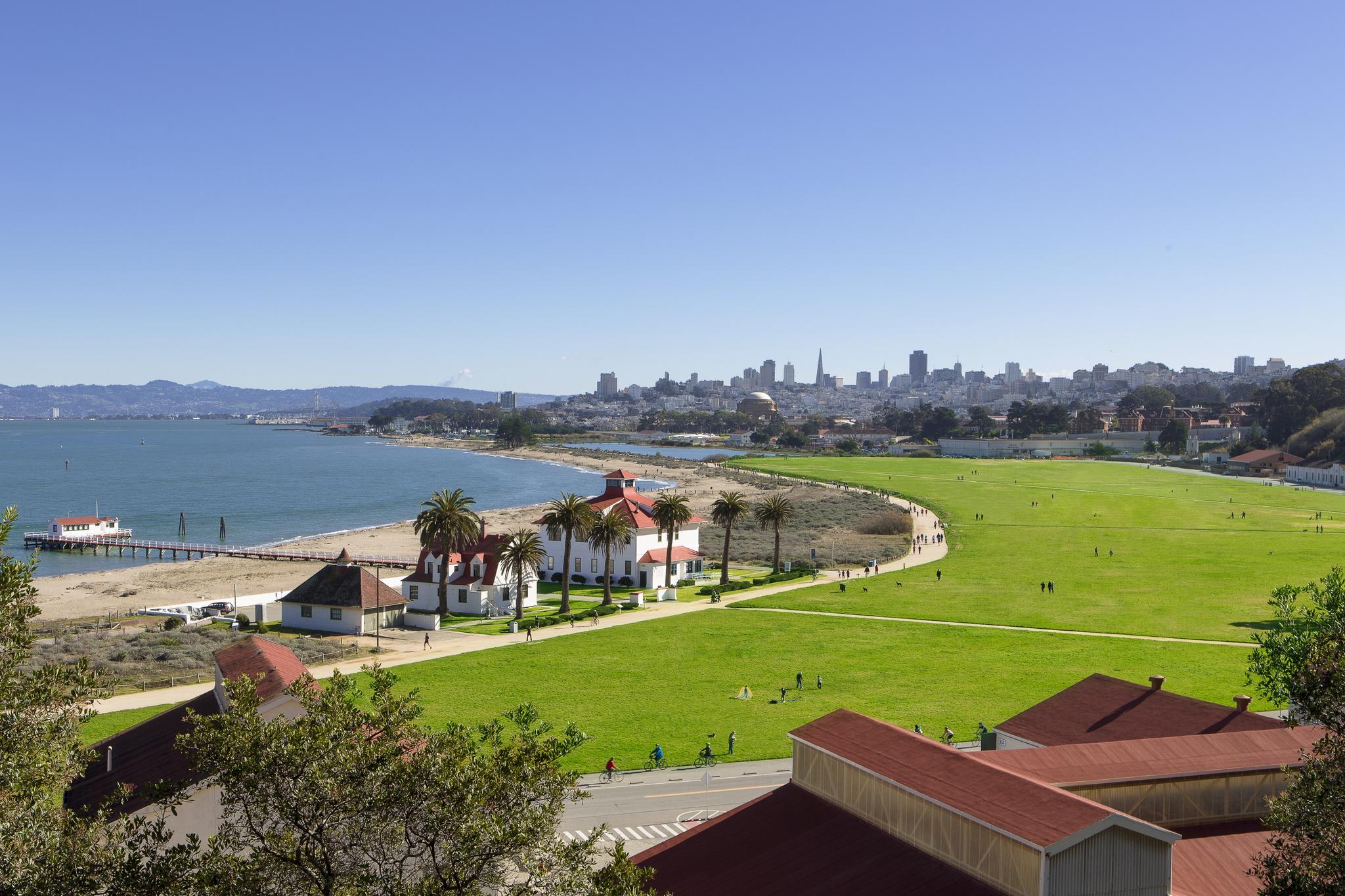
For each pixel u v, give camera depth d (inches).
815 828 1316.4
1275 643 2178.9
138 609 4768.7
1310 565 5541.3
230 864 826.8
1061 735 1809.8
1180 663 3371.1
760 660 3496.6
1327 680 1087.6
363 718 920.3
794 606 4566.9
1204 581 5103.3
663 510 5167.3
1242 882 1248.8
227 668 1656.0
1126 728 1781.5
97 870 826.2
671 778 2267.5
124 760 1604.3
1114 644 3698.3
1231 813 1398.9
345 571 4239.7
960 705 2883.9
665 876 1309.1
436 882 825.5
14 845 805.2
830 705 2893.7
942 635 3890.3
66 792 1551.4
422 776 853.8
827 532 7534.5
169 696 2923.2
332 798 829.8
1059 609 4404.5
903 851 1200.2
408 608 4488.2
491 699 2955.2
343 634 4084.6
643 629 4072.3
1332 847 976.3
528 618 4392.2
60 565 6678.2
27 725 878.4
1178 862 1282.0
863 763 1290.6
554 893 882.1
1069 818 1047.0
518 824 853.8
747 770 2325.3
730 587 5142.7
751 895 1204.5
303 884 826.8
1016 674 3255.4
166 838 878.4
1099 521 7726.4
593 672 3319.4
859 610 4446.4
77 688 932.6
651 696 3006.9
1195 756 1423.5
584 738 2001.7
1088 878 1031.6
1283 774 1409.9
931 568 5674.2
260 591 5315.0
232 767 834.8
